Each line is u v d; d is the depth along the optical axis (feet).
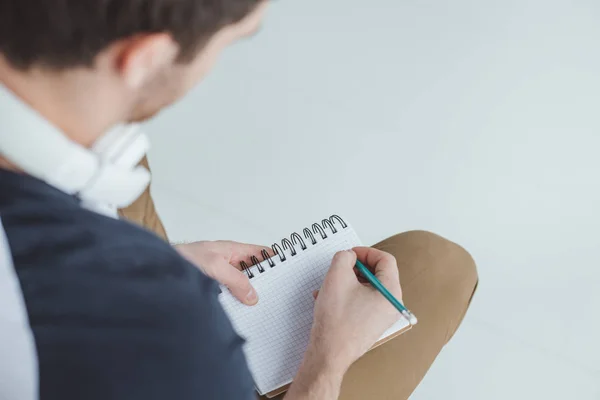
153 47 1.30
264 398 2.75
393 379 2.86
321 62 5.07
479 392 4.17
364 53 5.09
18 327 1.35
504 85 4.93
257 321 2.68
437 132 4.77
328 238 2.75
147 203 3.25
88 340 1.36
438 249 3.17
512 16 5.17
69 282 1.39
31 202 1.39
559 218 4.51
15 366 1.34
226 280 2.65
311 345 2.43
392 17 5.21
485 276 4.39
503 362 4.22
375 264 2.68
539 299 4.33
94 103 1.39
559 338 4.25
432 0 5.25
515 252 4.44
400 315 2.50
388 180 4.66
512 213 4.53
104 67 1.33
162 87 1.47
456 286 3.09
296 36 5.16
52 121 1.40
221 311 1.58
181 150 4.80
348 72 5.02
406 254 3.15
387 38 5.14
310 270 2.71
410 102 4.90
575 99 4.85
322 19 5.22
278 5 5.28
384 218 4.56
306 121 4.86
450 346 4.25
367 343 2.43
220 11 1.31
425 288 3.05
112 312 1.39
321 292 2.50
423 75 4.99
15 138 1.35
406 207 4.58
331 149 4.76
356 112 4.88
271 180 4.70
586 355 4.22
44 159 1.39
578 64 4.99
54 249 1.39
